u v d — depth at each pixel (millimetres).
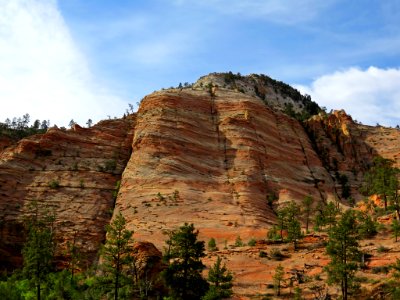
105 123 144375
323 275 67000
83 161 129000
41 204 111750
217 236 98688
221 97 158750
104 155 133125
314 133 168375
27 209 109250
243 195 119812
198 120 145375
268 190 127500
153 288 64812
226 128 144375
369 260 67750
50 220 102188
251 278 70125
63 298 66562
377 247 71812
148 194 115375
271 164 137750
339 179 148250
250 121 147625
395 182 89750
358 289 56531
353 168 154250
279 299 61125
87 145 134750
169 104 145625
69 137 134500
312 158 152125
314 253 76812
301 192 131750
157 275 66938
